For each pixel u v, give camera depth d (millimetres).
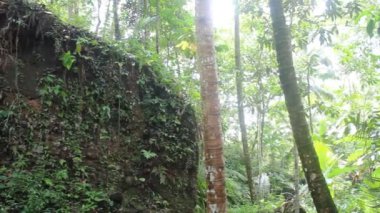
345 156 7539
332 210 3586
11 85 5223
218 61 10148
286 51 3869
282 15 3939
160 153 6277
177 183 6363
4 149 4934
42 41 5605
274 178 11523
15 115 5105
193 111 7004
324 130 7906
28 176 4863
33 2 5703
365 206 6504
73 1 8086
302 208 8438
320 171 3678
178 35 8695
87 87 5820
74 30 5949
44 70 5523
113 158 5832
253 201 8969
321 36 5188
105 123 5898
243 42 10734
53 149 5281
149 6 8609
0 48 5254
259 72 9430
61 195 5020
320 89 9359
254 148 12500
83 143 5586
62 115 5496
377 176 6000
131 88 6355
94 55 6047
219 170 4512
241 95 9312
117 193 5582
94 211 5250
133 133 6176
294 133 3775
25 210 4598
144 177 6035
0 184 4672
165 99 6656
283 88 3863
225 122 11219
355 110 7023
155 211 5891
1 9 5367
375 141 5016
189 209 6367
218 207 4434
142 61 6562
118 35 7887
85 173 5426
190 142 6727
